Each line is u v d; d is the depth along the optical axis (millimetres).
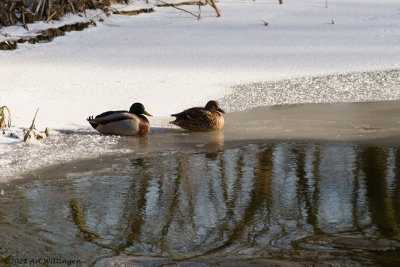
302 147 13344
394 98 18547
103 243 7930
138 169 11781
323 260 7234
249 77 21828
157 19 36219
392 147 13141
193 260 7316
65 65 24812
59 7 33719
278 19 36125
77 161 12477
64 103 17969
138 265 7227
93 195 10094
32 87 20141
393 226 8289
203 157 12680
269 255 7410
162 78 21766
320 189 10102
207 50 27844
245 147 13508
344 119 16109
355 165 11656
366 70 22594
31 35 30469
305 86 20359
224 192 10070
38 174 11516
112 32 32938
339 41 29578
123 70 23453
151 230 8359
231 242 7875
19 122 15664
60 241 8023
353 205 9188
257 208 9188
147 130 14945
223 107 17875
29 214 9125
